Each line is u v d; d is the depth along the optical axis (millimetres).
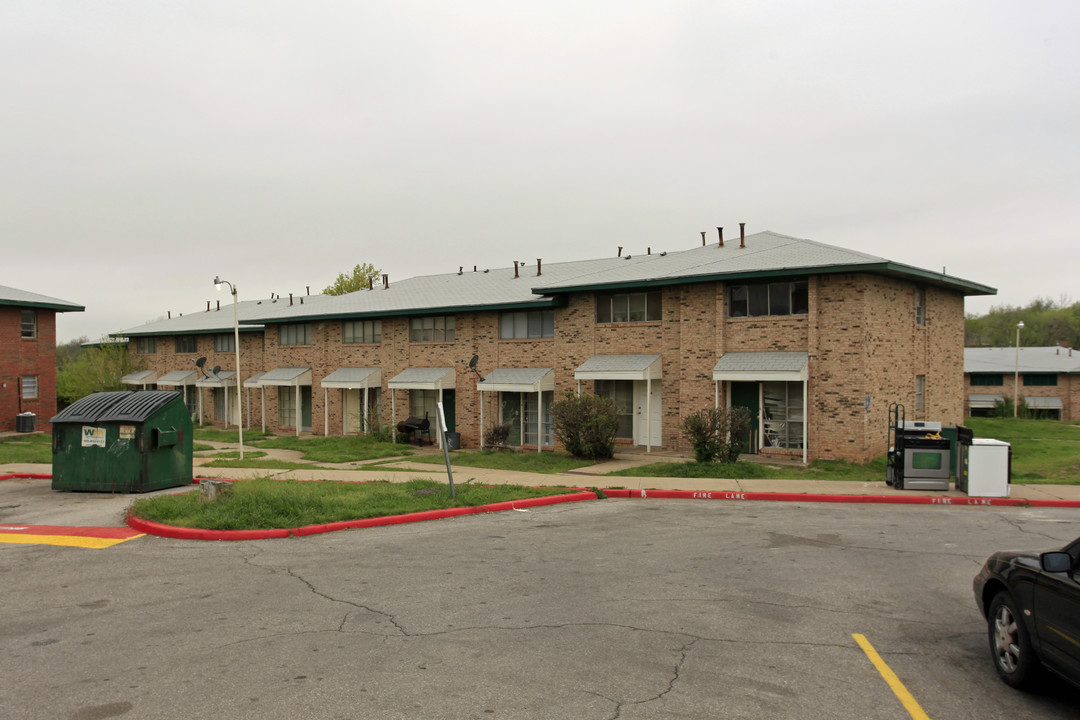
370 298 34719
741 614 7652
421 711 5297
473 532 11953
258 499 12727
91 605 7875
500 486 16391
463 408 28859
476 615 7566
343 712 5277
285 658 6344
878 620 7504
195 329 42250
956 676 6094
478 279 33719
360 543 11031
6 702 5438
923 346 23953
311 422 35812
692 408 22875
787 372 20078
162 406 15875
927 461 16047
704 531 12117
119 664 6199
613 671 6086
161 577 9023
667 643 6770
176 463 16328
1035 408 51594
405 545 10914
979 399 53781
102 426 15586
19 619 7406
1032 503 14992
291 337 36781
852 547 10906
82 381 42938
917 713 5363
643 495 15984
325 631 7051
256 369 39875
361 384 31031
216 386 40844
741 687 5785
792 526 12586
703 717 5242
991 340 97000
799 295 21188
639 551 10586
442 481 17125
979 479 15344
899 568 9633
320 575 9133
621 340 24734
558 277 29625
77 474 15648
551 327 26750
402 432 30406
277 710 5305
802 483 17125
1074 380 52812
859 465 19812
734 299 22328
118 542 10992
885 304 21188
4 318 33750
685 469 18938
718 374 21203
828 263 20172
